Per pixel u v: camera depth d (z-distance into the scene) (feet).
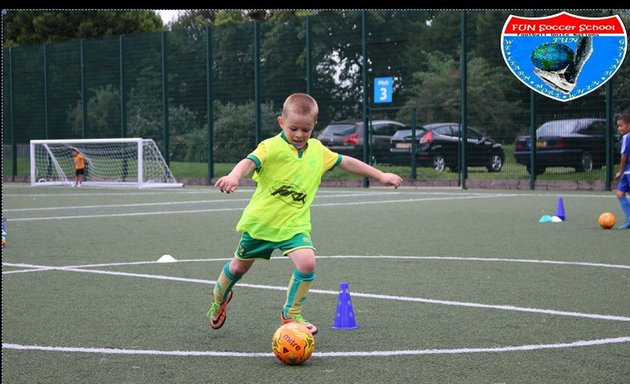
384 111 86.74
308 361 16.52
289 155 18.22
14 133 112.57
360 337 18.60
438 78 83.20
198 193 81.66
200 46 97.35
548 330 19.12
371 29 86.48
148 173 100.17
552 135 77.30
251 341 18.44
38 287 25.73
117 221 49.24
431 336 18.60
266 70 93.15
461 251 33.88
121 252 34.50
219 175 97.04
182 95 99.04
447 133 83.10
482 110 81.00
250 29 93.91
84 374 15.71
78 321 20.59
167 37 99.40
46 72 108.88
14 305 22.72
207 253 34.04
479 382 14.88
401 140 85.87
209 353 17.34
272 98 92.89
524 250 34.01
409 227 43.93
